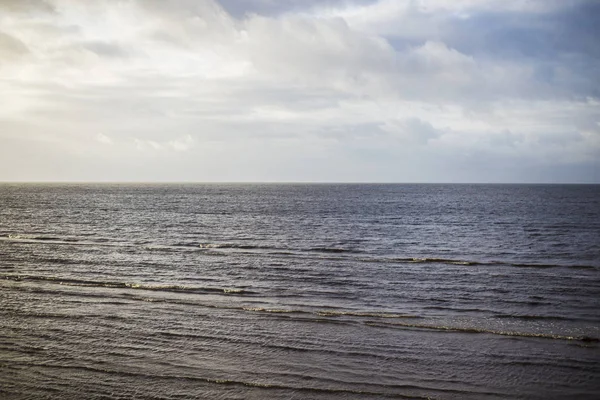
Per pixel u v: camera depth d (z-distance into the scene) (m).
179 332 14.75
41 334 14.49
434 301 19.00
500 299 19.31
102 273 24.23
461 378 11.50
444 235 42.81
